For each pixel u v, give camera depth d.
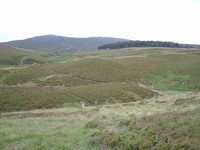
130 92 45.06
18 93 43.88
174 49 144.12
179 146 8.89
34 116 25.94
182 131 10.28
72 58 142.12
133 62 86.25
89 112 26.25
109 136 12.27
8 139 13.27
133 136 11.52
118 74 68.44
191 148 8.46
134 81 61.84
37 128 17.12
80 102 39.25
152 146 9.73
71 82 61.38
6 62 114.81
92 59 89.25
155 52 124.31
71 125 17.77
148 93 47.12
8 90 46.50
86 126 16.72
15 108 35.84
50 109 34.47
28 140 13.03
